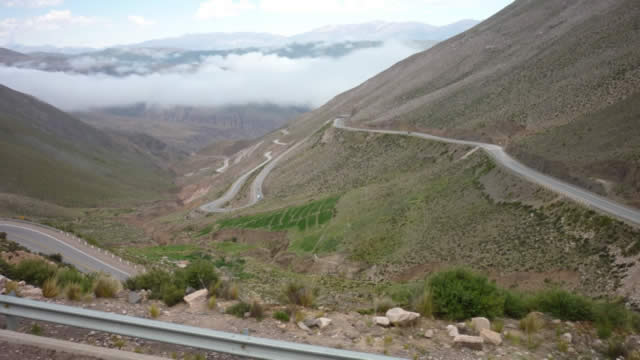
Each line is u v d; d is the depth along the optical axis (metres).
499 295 10.88
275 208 87.44
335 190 92.00
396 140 101.88
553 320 10.41
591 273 29.23
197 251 58.97
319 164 120.38
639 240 28.80
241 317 9.52
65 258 38.78
